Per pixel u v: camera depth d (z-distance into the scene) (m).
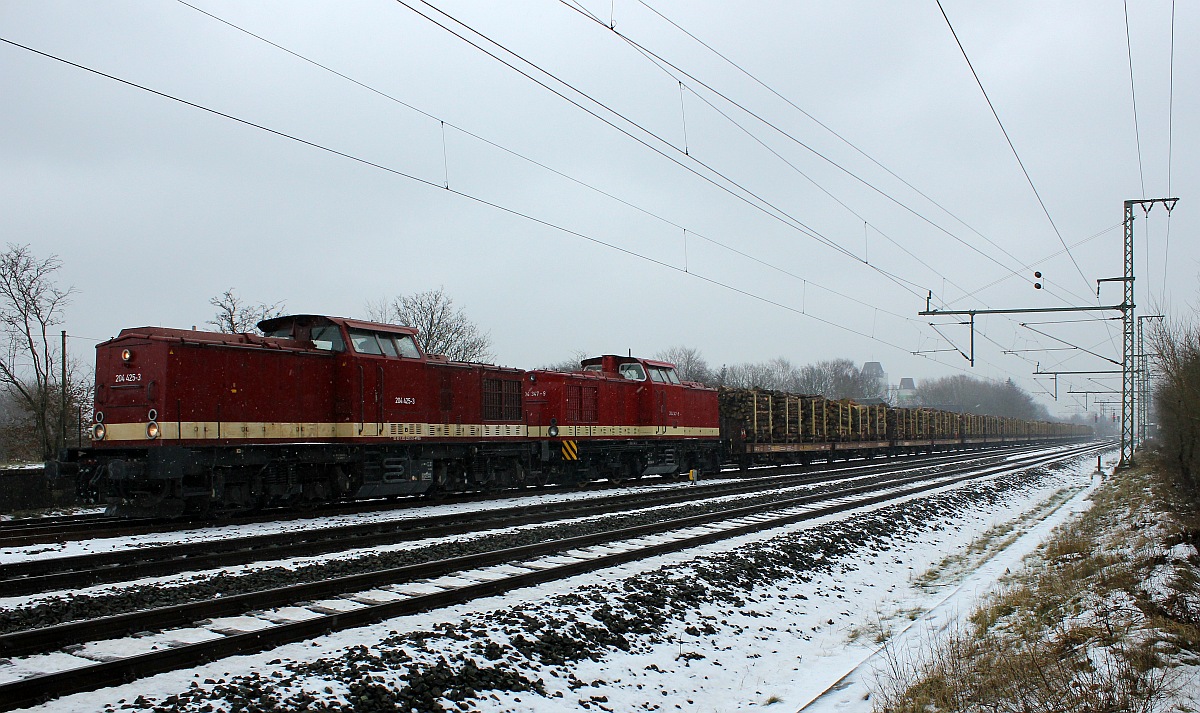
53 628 7.23
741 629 10.25
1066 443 124.12
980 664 8.23
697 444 33.75
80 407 31.78
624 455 29.78
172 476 15.38
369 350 19.64
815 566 14.08
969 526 21.64
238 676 6.63
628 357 31.09
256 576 10.42
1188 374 20.27
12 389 31.42
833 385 115.69
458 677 7.07
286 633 7.71
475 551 13.06
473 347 54.59
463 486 23.03
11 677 6.47
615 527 16.23
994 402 144.38
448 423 21.66
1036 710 6.64
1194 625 8.64
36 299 30.97
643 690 7.87
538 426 25.33
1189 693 6.63
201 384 16.08
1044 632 9.30
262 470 17.34
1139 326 43.75
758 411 38.31
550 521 18.00
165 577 10.84
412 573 10.72
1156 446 28.44
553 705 7.07
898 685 7.86
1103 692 6.70
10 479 20.36
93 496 15.76
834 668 9.05
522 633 8.43
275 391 17.47
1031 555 16.14
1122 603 9.93
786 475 36.12
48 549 12.88
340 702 6.27
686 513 19.17
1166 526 16.50
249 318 40.34
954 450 71.31
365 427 19.06
